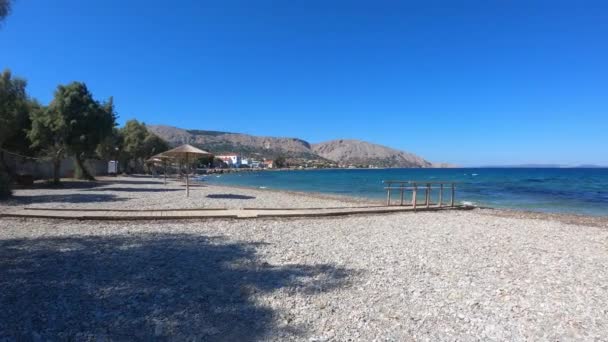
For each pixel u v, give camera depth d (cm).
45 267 723
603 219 1827
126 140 6500
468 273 757
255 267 760
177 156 2420
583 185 5000
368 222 1478
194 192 2891
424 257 888
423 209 1938
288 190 3984
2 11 831
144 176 6209
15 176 2886
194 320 498
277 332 470
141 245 948
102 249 891
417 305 575
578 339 475
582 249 1045
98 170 5503
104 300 559
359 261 831
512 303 593
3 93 2598
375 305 570
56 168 3039
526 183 5553
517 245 1073
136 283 641
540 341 468
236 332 468
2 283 624
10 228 1140
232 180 6894
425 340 459
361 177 8856
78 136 2936
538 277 743
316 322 502
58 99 2903
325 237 1117
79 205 1734
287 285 650
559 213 2139
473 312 553
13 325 466
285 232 1185
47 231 1106
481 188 4412
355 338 459
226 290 618
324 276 709
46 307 525
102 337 445
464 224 1488
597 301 612
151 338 447
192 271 721
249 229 1224
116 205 1775
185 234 1112
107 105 3359
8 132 2753
